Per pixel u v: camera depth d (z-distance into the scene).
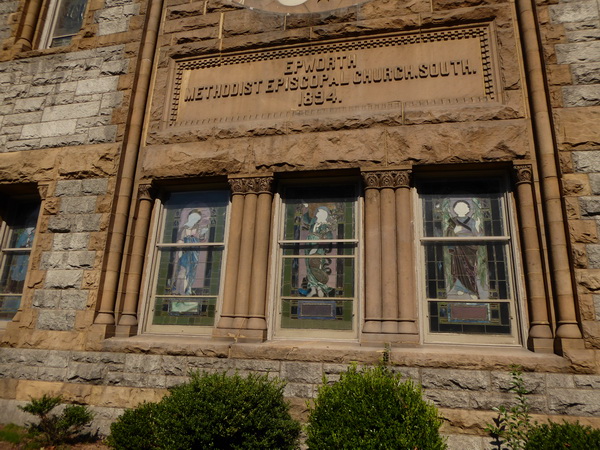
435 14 8.18
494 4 8.02
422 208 7.68
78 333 7.74
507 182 7.41
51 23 10.97
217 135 8.47
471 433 5.97
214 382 5.52
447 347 6.79
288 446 5.56
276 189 8.25
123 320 7.92
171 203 8.84
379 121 7.82
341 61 8.48
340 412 4.89
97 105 9.20
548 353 6.29
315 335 7.39
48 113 9.47
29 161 9.16
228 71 9.05
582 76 7.08
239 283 7.61
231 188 8.16
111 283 8.00
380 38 8.41
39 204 9.72
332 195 8.13
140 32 9.51
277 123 8.27
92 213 8.41
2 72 10.16
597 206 6.49
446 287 7.21
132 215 8.45
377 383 5.14
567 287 6.35
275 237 7.95
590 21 7.31
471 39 8.05
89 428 7.10
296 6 9.09
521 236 6.96
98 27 9.89
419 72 8.05
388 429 4.60
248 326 7.35
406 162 7.50
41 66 9.92
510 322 6.86
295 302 7.65
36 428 7.14
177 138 8.69
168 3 9.83
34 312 8.09
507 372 6.14
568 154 6.77
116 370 7.35
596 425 5.70
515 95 7.46
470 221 7.46
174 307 8.14
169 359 7.22
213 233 8.42
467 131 7.41
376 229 7.36
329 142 7.89
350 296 7.47
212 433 4.99
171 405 5.29
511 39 7.75
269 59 8.87
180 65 9.36
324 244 7.86
